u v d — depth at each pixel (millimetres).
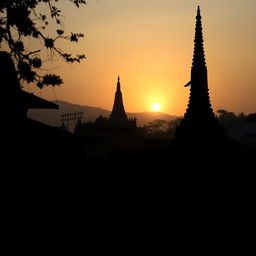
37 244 21141
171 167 42094
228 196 39344
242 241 30422
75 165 31141
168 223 33250
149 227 31938
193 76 41938
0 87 25031
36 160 25109
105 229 29484
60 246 23031
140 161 53000
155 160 50906
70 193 28109
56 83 20656
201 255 28250
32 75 20500
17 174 22328
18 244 19969
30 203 22125
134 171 47062
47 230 22688
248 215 35781
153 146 66062
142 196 39719
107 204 35562
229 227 33344
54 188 25891
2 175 21719
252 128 90000
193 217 35188
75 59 21156
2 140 23344
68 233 24797
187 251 28406
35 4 20484
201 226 33250
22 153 23781
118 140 92000
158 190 40594
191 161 40688
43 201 23578
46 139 28281
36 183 23672
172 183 40906
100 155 69750
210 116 41375
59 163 28188
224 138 41562
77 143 33344
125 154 78875
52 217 23953
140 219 33625
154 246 28312
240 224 33906
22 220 21031
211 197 39156
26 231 20906
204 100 41469
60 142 29938
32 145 25953
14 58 20500
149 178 43875
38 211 22625
